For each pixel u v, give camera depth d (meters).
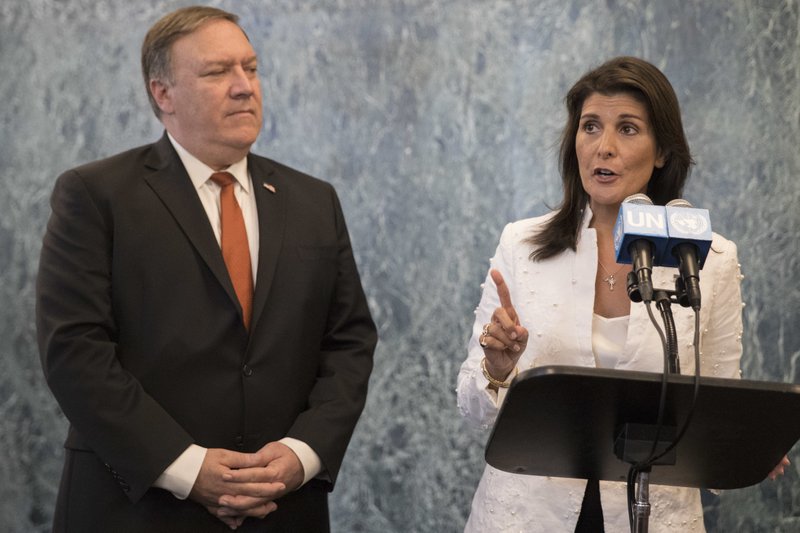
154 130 5.81
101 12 5.80
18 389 5.77
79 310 3.43
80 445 3.47
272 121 5.75
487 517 3.36
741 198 5.34
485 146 5.60
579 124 3.49
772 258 5.32
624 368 3.29
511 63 5.58
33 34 5.83
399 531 5.61
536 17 5.56
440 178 5.63
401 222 5.65
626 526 3.18
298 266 3.71
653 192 3.54
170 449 3.33
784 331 5.30
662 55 5.42
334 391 3.70
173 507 3.39
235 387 3.51
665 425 2.33
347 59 5.71
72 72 5.82
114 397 3.34
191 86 3.66
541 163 5.53
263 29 5.77
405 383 5.63
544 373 2.16
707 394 2.20
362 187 5.68
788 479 5.29
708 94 5.37
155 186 3.63
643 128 3.34
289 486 3.45
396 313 5.64
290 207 3.83
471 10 5.61
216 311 3.53
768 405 2.23
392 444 5.64
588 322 3.33
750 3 5.35
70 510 3.43
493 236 5.58
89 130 5.82
